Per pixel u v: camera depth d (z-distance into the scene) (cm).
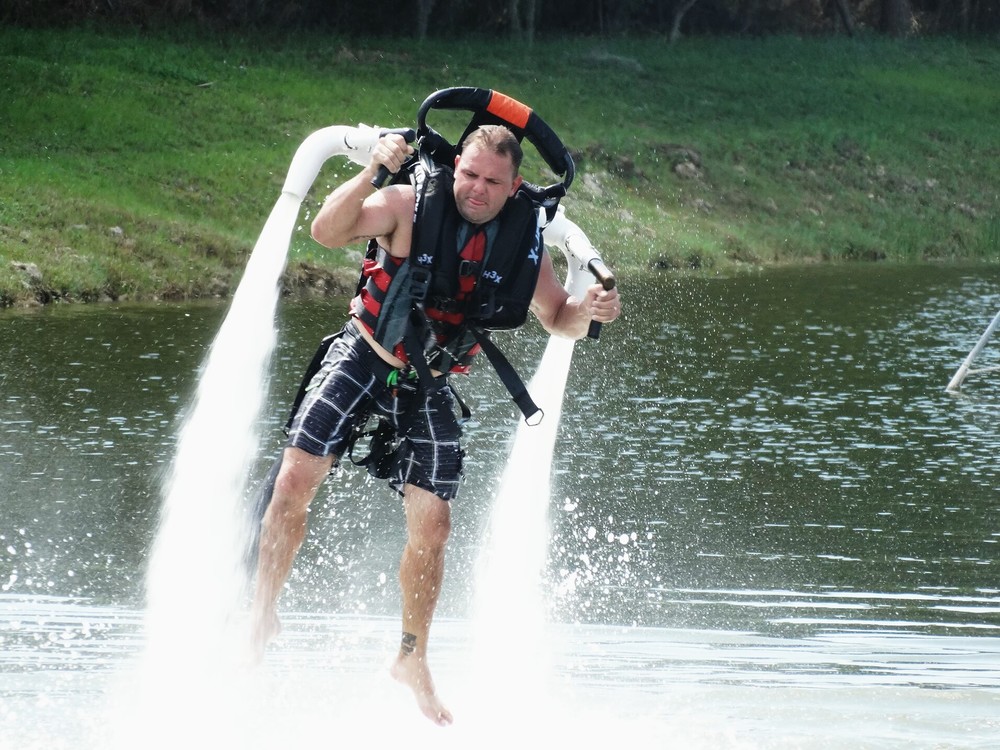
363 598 2203
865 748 1559
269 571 1502
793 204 9794
